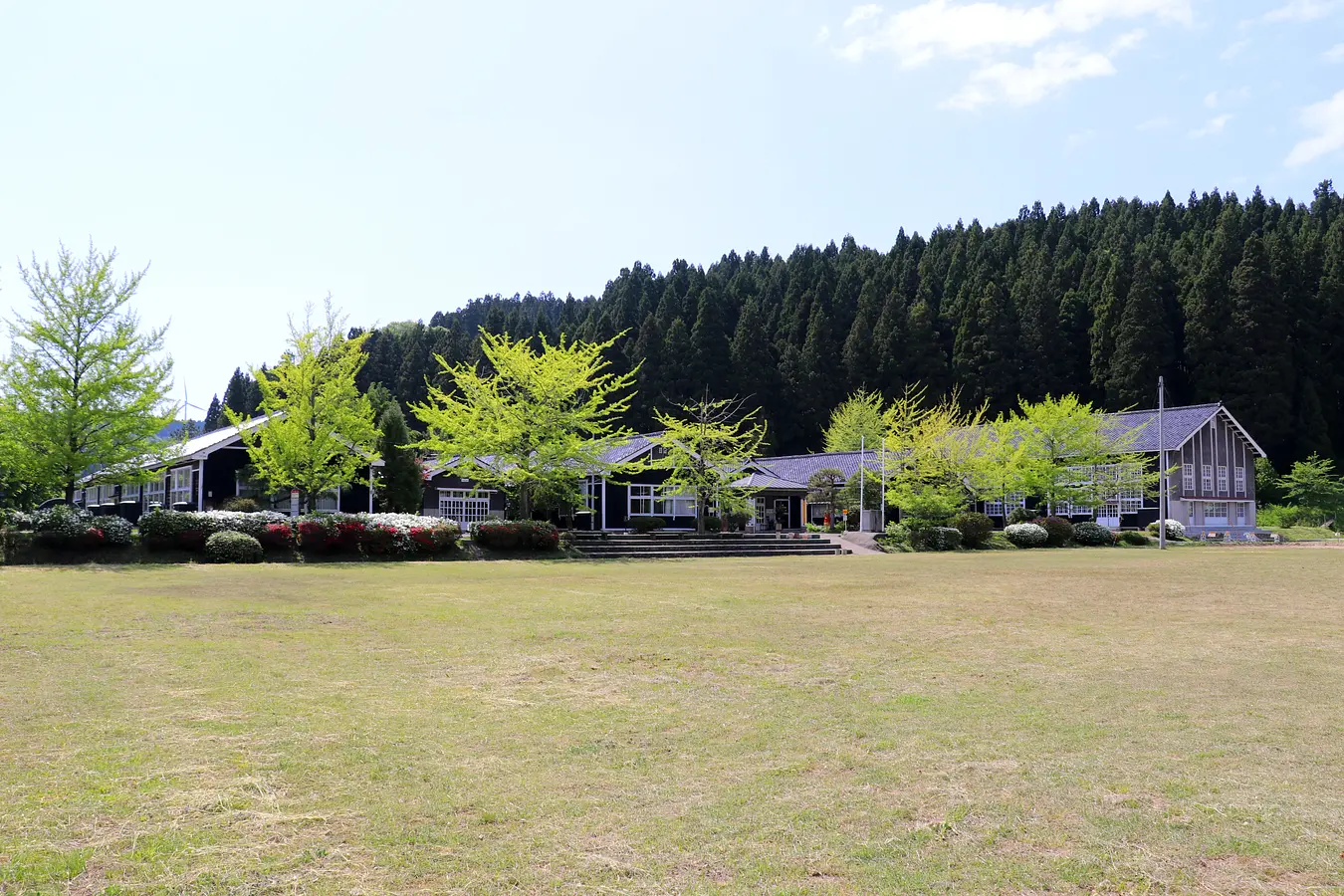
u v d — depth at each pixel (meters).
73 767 4.76
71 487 20.59
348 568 18.20
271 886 3.39
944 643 8.84
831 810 4.20
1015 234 82.12
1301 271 59.72
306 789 4.45
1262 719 5.84
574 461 24.86
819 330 64.00
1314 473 48.91
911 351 62.72
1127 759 4.97
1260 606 11.91
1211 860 3.65
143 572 16.39
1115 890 3.38
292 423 23.17
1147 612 11.26
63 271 20.11
